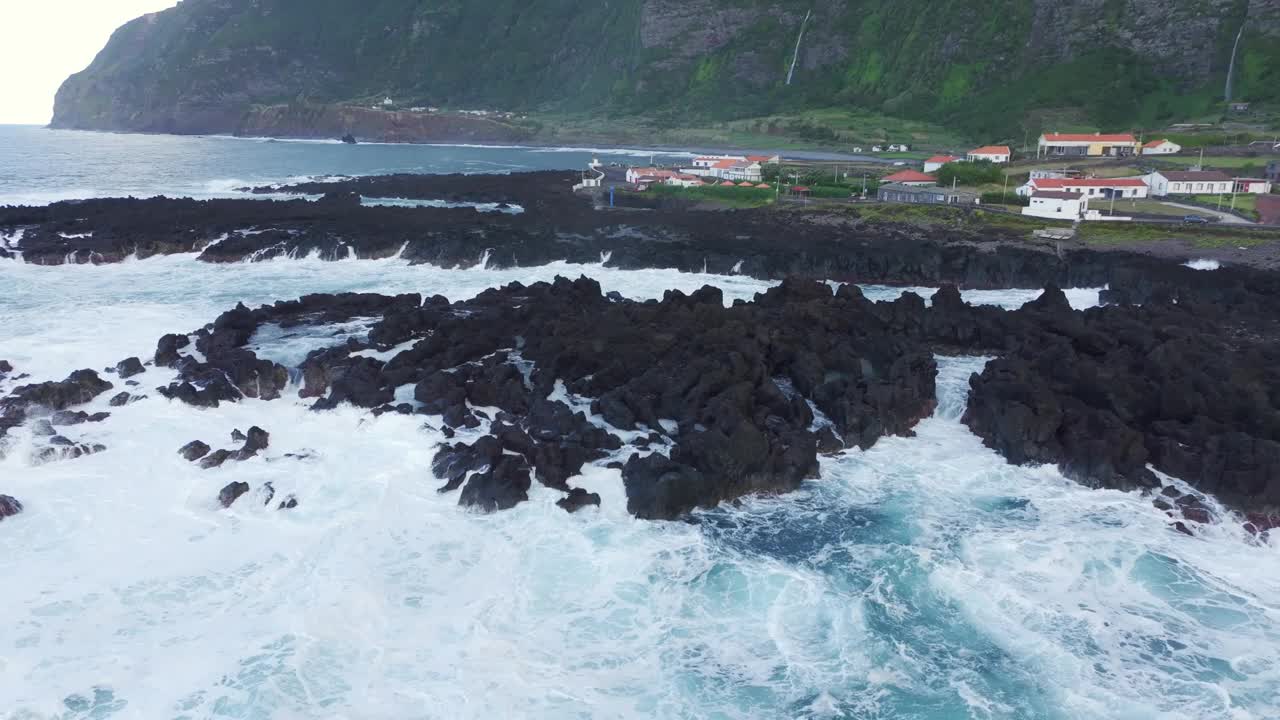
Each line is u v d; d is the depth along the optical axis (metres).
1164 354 41.44
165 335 44.88
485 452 31.45
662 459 31.36
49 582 24.81
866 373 40.81
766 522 29.67
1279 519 29.66
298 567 25.89
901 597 25.42
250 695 20.45
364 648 22.38
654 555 27.25
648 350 41.47
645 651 22.77
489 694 20.88
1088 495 31.88
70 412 35.62
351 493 30.30
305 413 36.84
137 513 28.78
